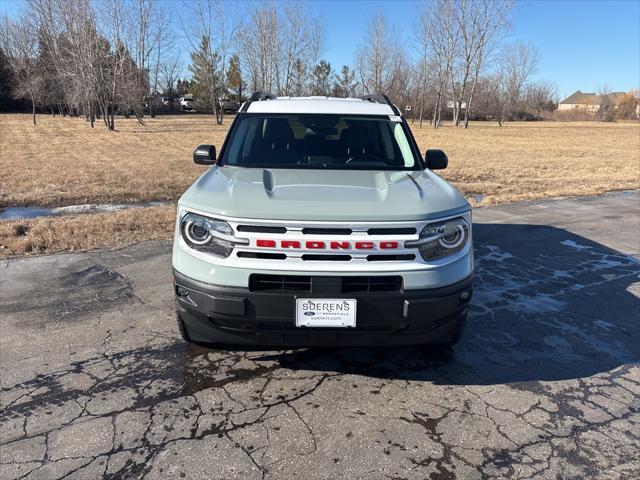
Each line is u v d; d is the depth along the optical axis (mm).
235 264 2695
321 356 3434
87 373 3137
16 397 2869
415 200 2877
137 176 12508
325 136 4062
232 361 3328
